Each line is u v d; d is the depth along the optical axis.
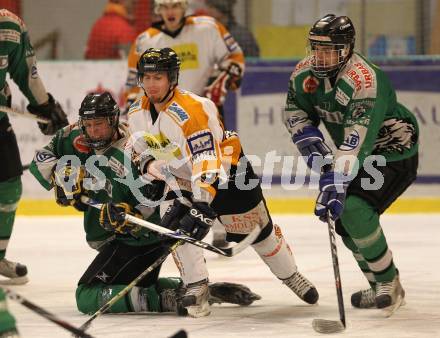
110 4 24.66
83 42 25.73
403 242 18.02
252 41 23.75
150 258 11.78
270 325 11.09
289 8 24.86
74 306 12.47
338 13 24.78
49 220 21.80
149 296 11.64
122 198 11.61
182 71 17.62
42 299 13.01
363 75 11.05
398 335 10.52
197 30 17.53
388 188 11.34
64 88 23.64
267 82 23.34
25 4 25.45
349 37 10.95
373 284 11.98
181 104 11.04
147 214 11.65
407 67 23.23
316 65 11.04
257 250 12.04
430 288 13.47
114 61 23.56
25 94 14.22
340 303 10.66
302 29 24.88
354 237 11.27
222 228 17.22
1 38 13.35
